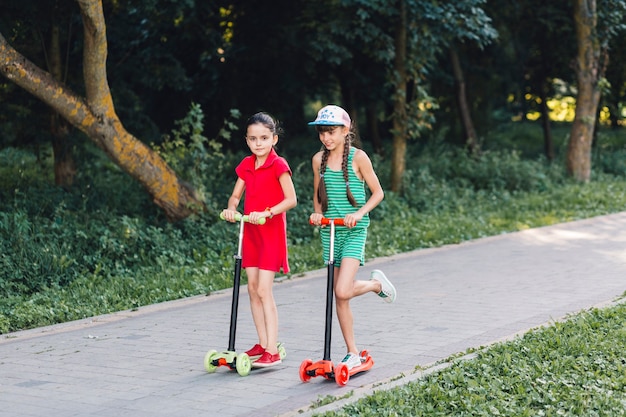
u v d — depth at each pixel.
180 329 9.93
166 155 17.22
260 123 7.68
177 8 18.92
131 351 8.82
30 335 9.88
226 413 6.50
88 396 7.09
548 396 6.52
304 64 25.28
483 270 13.94
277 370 7.85
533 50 34.62
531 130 46.97
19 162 21.95
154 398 6.98
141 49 20.66
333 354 8.46
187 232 15.66
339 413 6.17
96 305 11.55
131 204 17.06
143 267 13.93
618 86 36.22
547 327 9.14
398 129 22.39
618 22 27.80
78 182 18.36
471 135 31.47
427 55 21.91
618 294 11.34
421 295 11.78
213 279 13.18
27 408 6.76
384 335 9.27
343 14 20.83
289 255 15.17
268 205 7.77
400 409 6.26
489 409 6.25
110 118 15.02
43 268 12.79
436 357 8.16
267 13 24.75
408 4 20.28
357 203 7.51
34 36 17.95
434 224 19.19
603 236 17.94
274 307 7.88
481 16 20.55
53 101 14.45
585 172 28.52
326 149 7.52
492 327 9.54
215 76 25.12
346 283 7.38
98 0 13.92
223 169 21.88
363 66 27.48
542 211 22.39
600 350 7.89
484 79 38.25
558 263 14.45
